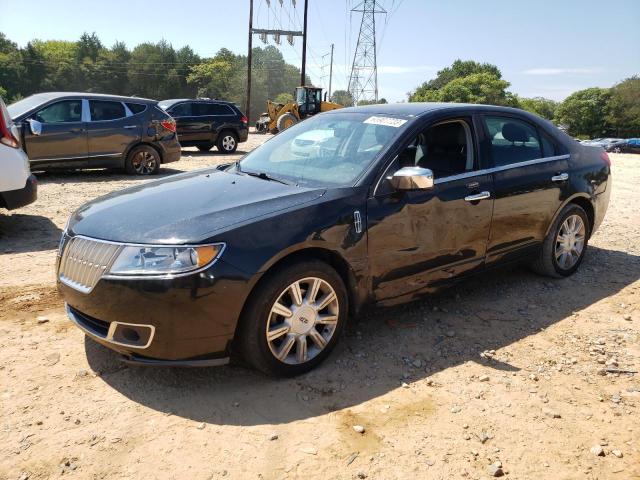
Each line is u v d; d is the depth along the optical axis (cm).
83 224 336
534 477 255
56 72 9769
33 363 342
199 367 325
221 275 295
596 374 350
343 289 347
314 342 343
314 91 2830
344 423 292
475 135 428
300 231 322
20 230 666
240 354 328
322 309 344
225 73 10012
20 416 289
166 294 289
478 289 490
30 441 270
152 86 10444
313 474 253
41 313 417
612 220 798
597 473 259
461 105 436
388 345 382
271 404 307
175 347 298
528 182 452
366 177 362
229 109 1792
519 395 323
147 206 341
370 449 271
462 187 405
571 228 510
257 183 379
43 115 1023
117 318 299
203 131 1731
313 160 405
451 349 379
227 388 323
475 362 361
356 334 397
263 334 315
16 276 499
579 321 429
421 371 348
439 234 393
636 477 257
